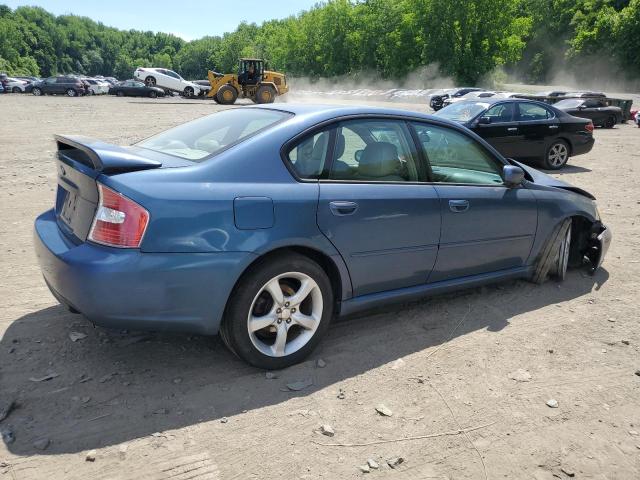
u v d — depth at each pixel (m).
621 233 6.79
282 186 3.12
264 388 3.05
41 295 4.20
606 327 4.05
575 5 81.19
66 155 3.24
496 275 4.35
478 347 3.65
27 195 7.68
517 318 4.14
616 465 2.54
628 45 67.31
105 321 2.77
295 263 3.14
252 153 3.12
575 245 5.20
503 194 4.23
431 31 65.00
